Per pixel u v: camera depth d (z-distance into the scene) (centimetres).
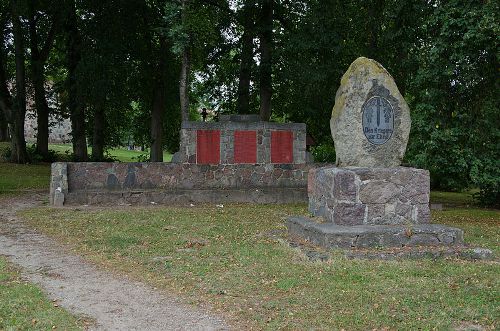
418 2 1689
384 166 982
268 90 2458
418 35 1753
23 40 2988
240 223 1263
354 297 653
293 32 2205
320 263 808
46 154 3247
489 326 562
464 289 686
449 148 1459
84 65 2462
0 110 3344
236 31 2534
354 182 930
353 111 972
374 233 873
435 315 591
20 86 2936
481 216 1517
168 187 1780
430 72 1434
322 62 2091
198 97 3622
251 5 2262
